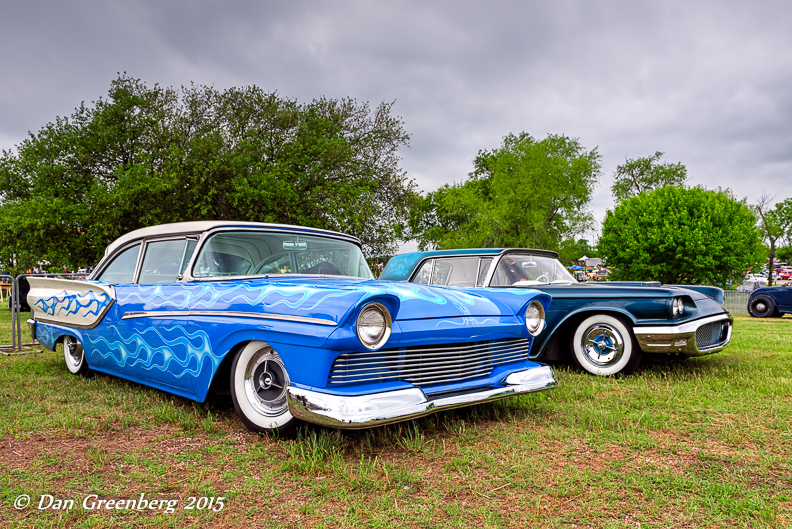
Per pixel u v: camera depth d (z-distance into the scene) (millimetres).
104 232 15398
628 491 2246
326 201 18000
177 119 18547
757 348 6734
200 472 2420
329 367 2490
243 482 2307
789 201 41875
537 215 35250
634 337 4816
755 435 2988
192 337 3273
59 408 3559
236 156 16422
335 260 4160
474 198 37281
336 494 2178
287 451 2625
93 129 17734
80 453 2660
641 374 4883
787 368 5070
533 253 5797
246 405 3002
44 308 5082
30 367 5109
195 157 16109
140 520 1946
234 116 19438
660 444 2863
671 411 3543
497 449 2760
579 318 5105
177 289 3523
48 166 17531
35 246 16656
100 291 4234
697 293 5434
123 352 3938
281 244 3951
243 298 3012
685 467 2521
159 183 15156
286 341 2652
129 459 2570
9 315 13836
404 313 2746
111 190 15672
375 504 2094
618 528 1908
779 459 2629
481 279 5371
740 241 26766
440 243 39531
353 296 2523
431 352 2867
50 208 15977
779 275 48188
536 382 3279
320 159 18250
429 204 45688
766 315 15531
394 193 20703
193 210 16078
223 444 2824
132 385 4305
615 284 5547
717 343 5117
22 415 3348
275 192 16359
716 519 1981
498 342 3299
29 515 1974
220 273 3590
